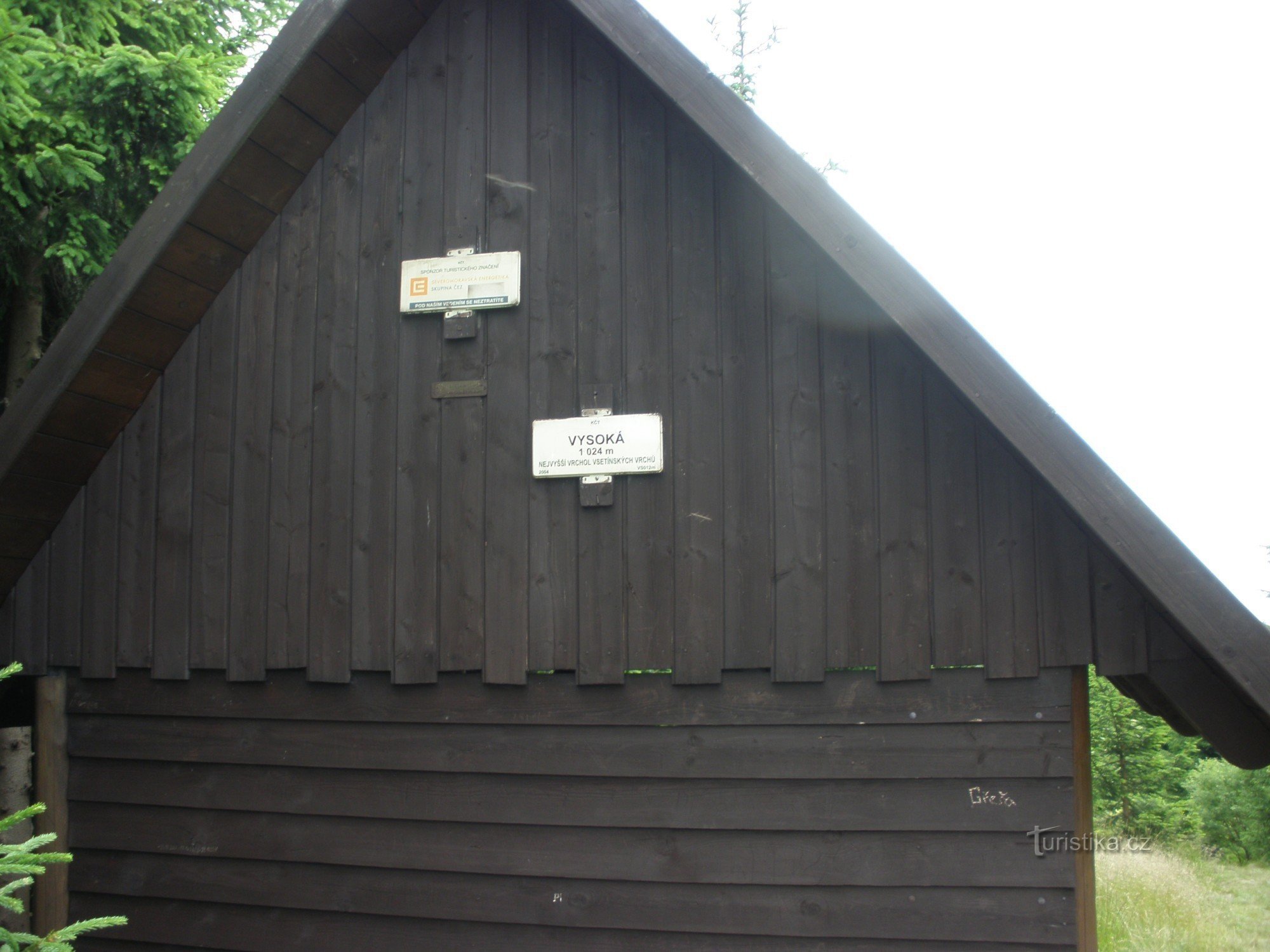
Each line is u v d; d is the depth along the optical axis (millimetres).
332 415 5031
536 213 4922
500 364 4855
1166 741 16328
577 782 4586
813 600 4383
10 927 5023
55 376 4812
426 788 4738
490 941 4617
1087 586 4164
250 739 4957
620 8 4340
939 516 4320
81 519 5262
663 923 4438
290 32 4719
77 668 5227
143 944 5000
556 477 4680
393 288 5047
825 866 4324
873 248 3980
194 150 4781
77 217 8016
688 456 4582
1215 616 3619
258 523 5047
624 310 4738
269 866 4883
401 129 5172
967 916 4195
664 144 4805
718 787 4441
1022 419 3811
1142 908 10680
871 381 4449
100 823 5098
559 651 4598
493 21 5141
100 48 8328
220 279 5215
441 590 4773
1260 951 9523
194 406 5223
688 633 4480
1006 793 4211
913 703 4289
